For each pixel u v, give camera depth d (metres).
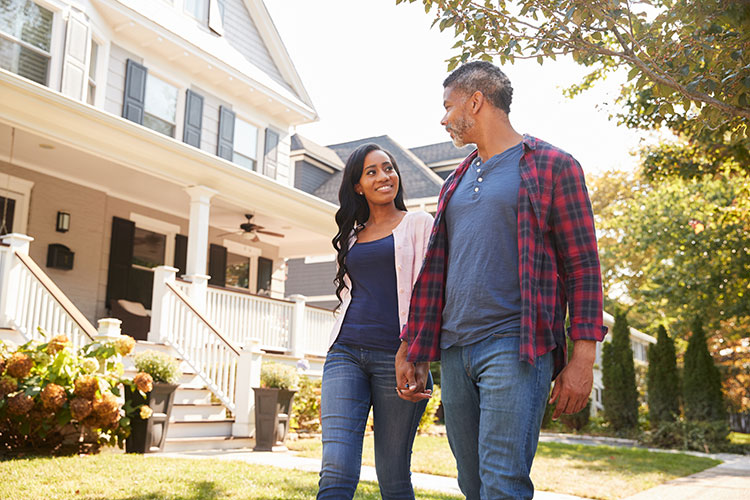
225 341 8.60
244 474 5.48
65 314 7.42
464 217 2.21
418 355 2.29
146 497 4.34
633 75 3.32
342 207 2.97
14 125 8.21
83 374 6.23
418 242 2.84
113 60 11.43
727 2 2.98
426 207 19.53
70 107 8.39
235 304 10.85
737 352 24.20
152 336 9.09
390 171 2.96
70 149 9.56
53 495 4.24
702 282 16.02
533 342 1.98
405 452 2.79
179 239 13.16
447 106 2.32
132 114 11.61
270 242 15.50
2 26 9.34
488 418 2.00
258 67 15.03
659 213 17.22
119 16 11.26
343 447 2.55
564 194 2.10
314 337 13.05
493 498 1.94
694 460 10.09
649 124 9.94
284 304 11.98
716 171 11.58
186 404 8.18
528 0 3.31
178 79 12.71
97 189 11.41
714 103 3.11
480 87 2.26
